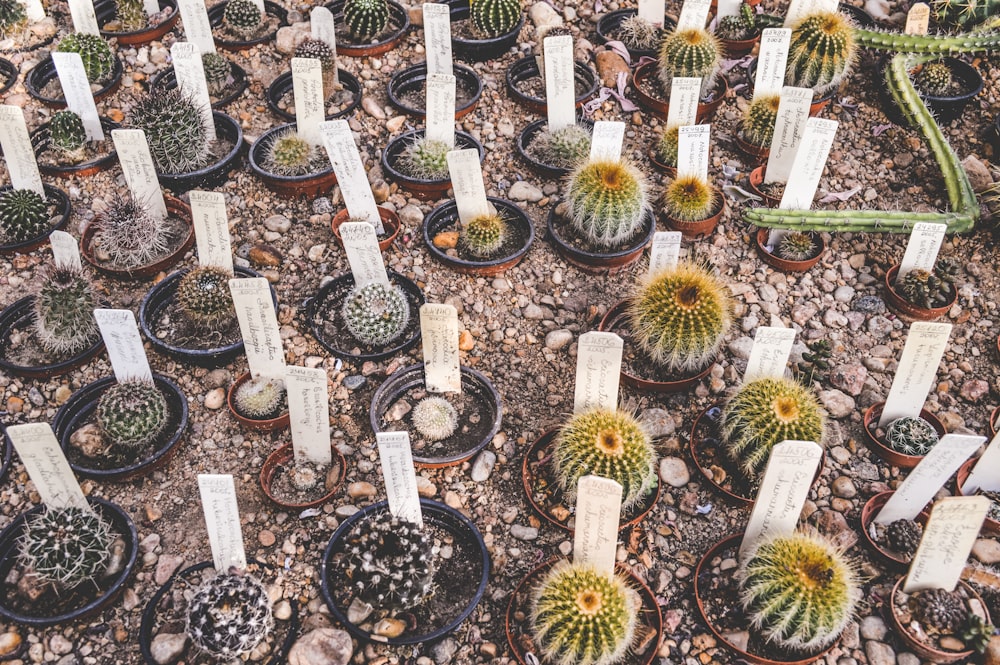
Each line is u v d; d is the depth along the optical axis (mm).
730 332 739
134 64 918
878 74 932
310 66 779
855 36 926
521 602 572
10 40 923
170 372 690
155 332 711
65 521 556
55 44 930
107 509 606
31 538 552
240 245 778
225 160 819
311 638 547
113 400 619
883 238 811
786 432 598
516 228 798
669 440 660
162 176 801
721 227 814
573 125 855
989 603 580
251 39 950
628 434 586
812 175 764
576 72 938
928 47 901
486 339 728
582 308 750
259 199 816
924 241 730
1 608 555
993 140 887
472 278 765
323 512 617
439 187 809
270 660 549
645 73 943
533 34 980
